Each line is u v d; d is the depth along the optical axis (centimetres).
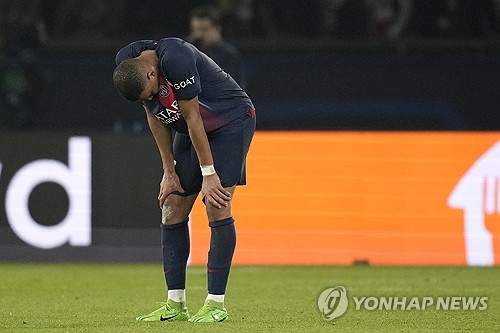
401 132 3747
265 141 3734
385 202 3738
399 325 1925
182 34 5344
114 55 5062
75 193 3738
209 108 1919
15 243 3728
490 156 3728
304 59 4981
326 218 3731
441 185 3731
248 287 2861
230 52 3884
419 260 3728
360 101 4984
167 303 1991
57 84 4994
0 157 3716
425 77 5025
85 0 5303
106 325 1903
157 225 3753
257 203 3728
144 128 4934
